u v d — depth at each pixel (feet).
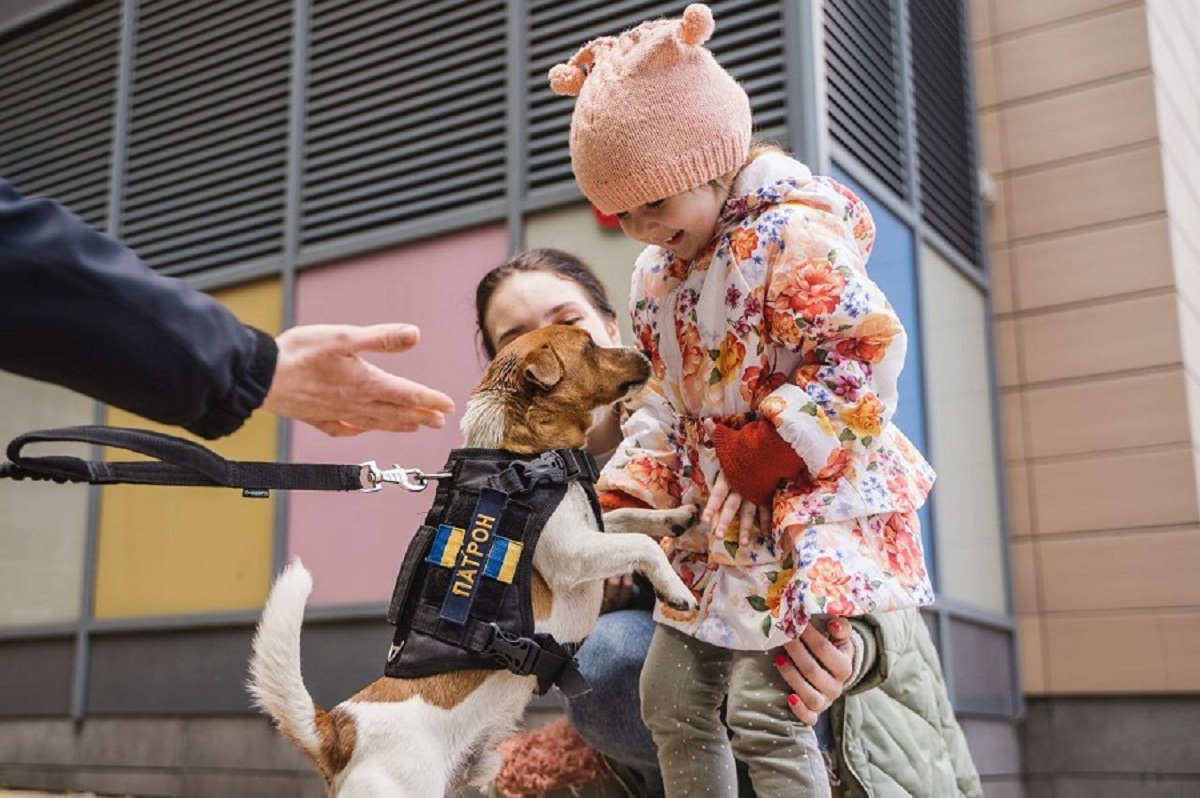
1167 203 16.17
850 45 14.56
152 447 3.97
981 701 15.16
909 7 16.38
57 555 18.54
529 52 15.44
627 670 8.28
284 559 16.16
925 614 14.06
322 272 16.84
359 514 15.65
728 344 7.02
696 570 7.30
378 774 5.97
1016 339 17.12
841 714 8.05
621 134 6.64
